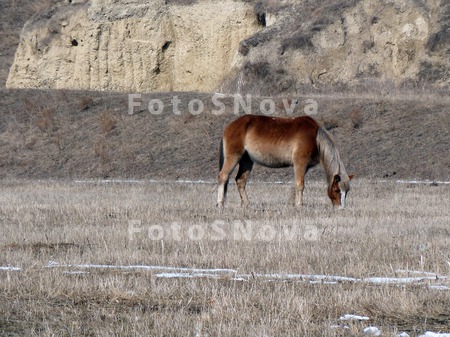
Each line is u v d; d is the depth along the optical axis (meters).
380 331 27.83
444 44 122.75
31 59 153.62
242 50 132.50
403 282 35.44
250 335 27.23
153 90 144.00
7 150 115.25
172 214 58.91
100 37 147.38
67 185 90.56
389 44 126.25
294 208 62.31
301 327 28.19
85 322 29.50
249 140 66.38
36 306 31.59
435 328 28.88
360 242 45.25
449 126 105.44
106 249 42.97
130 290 33.91
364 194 75.69
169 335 27.47
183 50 143.38
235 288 34.06
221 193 66.38
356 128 108.06
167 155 107.88
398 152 101.12
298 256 41.00
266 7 139.00
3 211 62.09
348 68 126.06
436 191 79.19
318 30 129.88
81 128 118.38
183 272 37.84
